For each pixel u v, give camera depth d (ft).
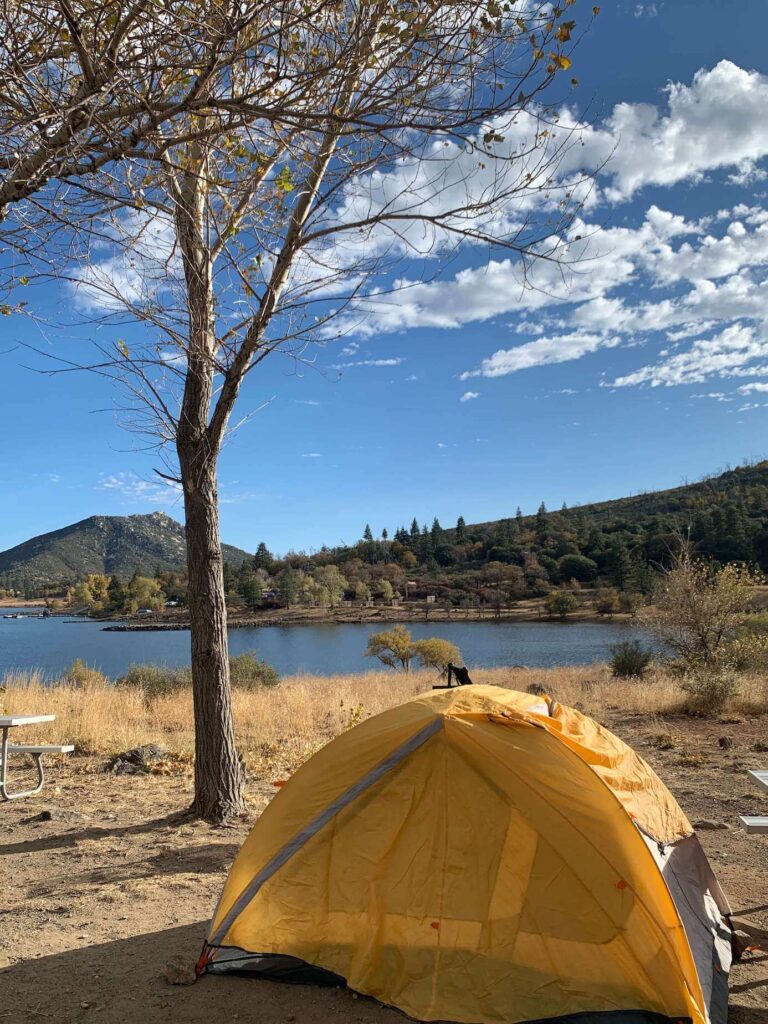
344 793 12.41
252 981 11.92
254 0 12.48
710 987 11.00
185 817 21.66
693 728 36.73
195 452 22.03
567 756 11.83
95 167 12.83
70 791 25.95
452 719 12.19
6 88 12.35
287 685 63.41
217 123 14.57
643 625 61.62
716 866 17.51
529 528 508.12
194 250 20.67
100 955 12.71
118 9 11.93
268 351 21.31
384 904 11.74
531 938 11.16
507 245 15.87
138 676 59.82
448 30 13.37
